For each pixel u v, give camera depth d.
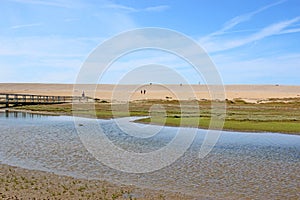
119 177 15.95
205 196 13.37
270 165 18.91
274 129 34.09
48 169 17.02
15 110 57.81
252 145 25.53
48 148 22.80
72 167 17.62
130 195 13.16
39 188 13.58
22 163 18.16
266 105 76.50
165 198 12.95
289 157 21.14
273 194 13.79
